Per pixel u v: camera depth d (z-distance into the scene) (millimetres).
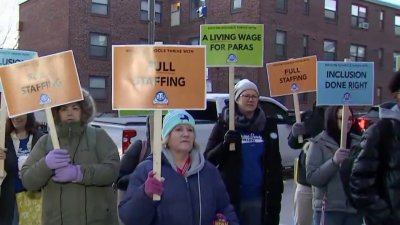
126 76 3260
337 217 4230
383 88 33625
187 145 3178
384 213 2930
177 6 30906
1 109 4258
